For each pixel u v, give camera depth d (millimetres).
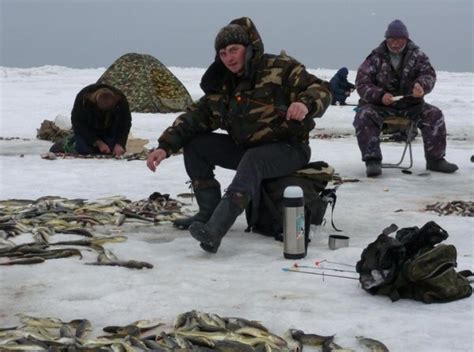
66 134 14289
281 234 6000
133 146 12711
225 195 5648
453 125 19000
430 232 4504
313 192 6039
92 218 6621
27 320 3979
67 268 5141
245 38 5785
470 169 10664
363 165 11125
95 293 4598
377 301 4441
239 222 6801
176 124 6211
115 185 8867
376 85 10320
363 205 7719
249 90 5906
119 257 5461
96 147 12164
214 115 6164
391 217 7039
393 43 10109
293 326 4016
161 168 10344
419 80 9953
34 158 11633
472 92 30969
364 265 4633
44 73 42625
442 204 7660
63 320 4105
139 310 4270
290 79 5805
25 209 7039
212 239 5488
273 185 6020
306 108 5430
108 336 3734
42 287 4711
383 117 10172
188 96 22062
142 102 21156
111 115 12039
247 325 3885
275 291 4641
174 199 7719
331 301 4441
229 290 4660
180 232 6383
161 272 5066
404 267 4438
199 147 6266
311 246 5832
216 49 5855
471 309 4281
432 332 3914
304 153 6023
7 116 19953
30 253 5465
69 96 27391
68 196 8094
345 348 3686
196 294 4570
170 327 3973
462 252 5613
